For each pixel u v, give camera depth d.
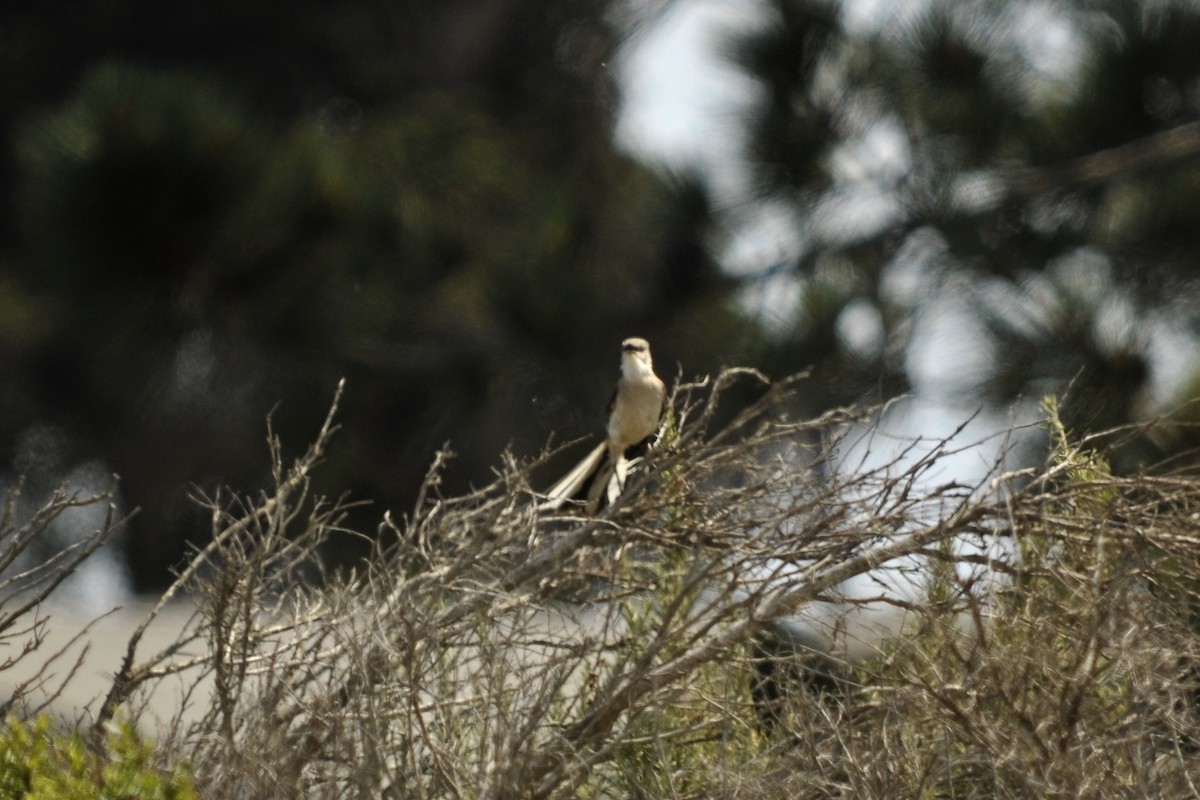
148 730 7.76
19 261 20.97
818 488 7.08
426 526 7.13
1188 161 16.73
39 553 23.22
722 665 6.79
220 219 16.05
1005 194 16.95
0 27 25.94
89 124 15.91
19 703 7.12
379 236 18.39
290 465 18.70
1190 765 5.76
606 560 7.13
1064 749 5.62
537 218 19.61
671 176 17.45
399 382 18.31
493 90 26.44
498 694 6.06
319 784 6.34
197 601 7.22
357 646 6.19
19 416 22.84
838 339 16.03
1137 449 10.61
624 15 23.67
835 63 16.98
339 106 26.77
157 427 22.17
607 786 6.74
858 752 6.11
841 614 6.32
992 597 6.11
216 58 26.58
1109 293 15.60
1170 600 6.40
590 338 17.59
